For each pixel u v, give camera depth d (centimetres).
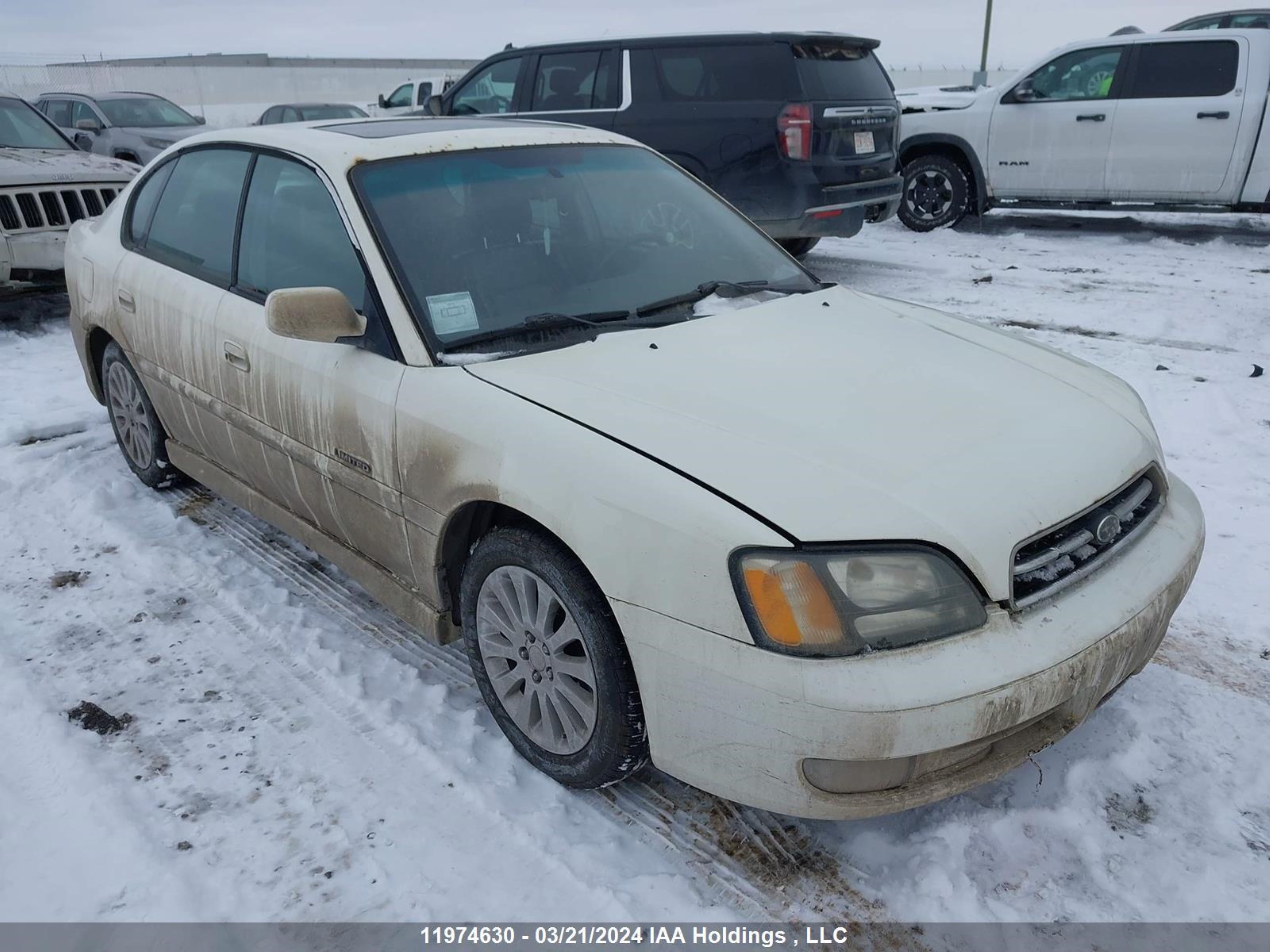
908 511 198
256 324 310
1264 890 215
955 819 234
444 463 246
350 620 328
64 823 239
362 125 339
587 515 214
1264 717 269
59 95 1427
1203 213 1026
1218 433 458
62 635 320
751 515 196
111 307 395
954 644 193
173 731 272
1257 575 340
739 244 338
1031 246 924
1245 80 844
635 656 211
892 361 263
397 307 265
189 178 369
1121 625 210
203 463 379
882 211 825
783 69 730
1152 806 239
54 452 469
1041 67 944
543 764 250
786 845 230
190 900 217
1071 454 226
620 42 784
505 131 333
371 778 253
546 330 267
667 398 235
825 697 187
